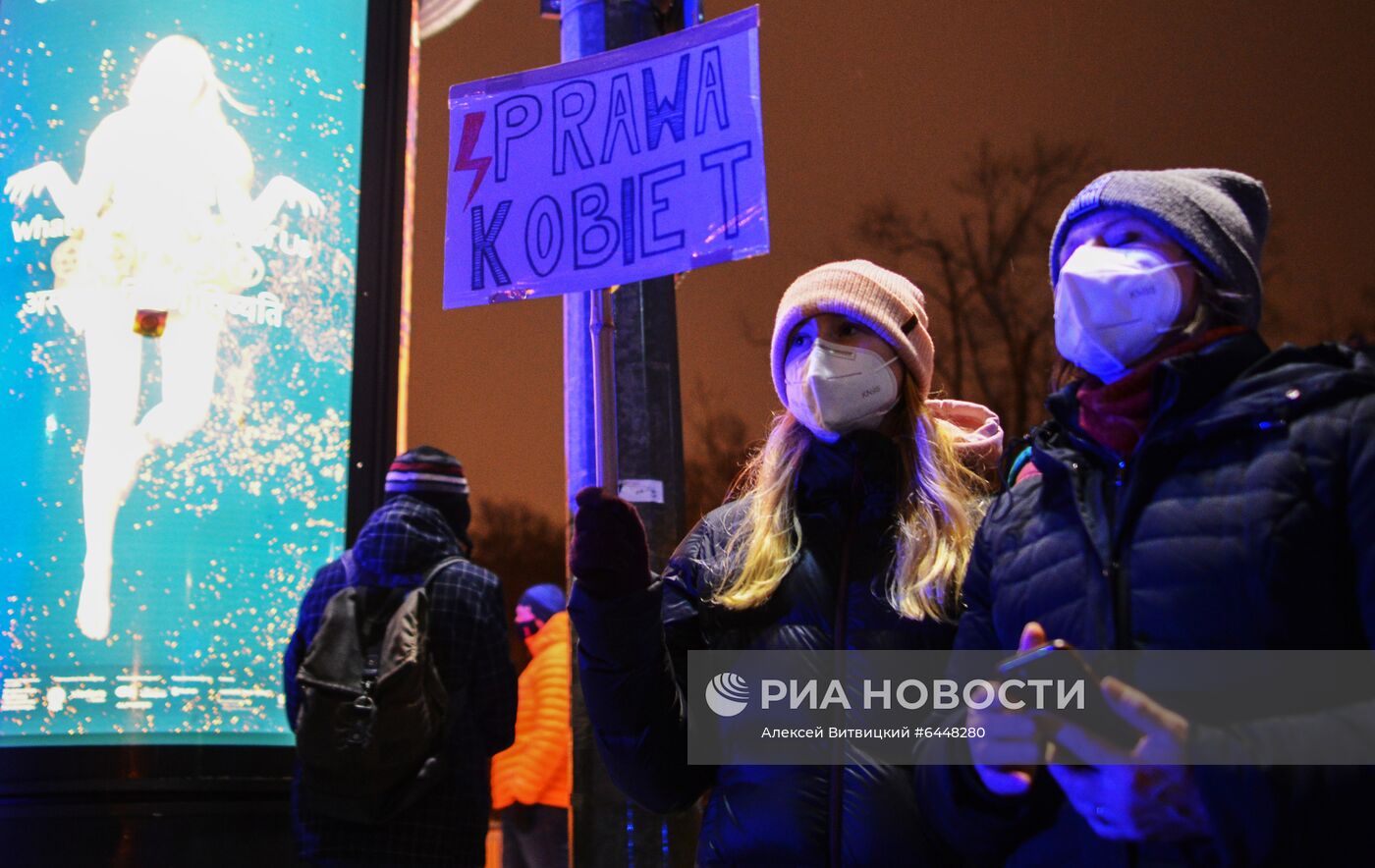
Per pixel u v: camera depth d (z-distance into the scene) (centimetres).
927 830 194
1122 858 153
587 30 360
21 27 518
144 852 461
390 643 349
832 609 215
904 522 217
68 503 490
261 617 498
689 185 266
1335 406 151
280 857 479
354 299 538
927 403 238
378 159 553
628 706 210
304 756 338
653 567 341
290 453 514
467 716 362
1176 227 171
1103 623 158
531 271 276
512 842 528
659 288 358
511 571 1162
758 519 227
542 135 285
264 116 529
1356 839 131
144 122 515
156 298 504
